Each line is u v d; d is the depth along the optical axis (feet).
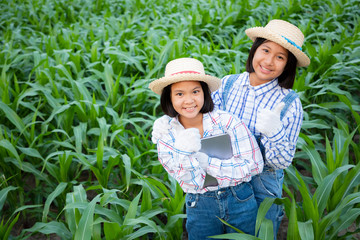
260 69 5.34
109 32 17.75
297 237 5.65
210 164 4.86
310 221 5.92
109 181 9.49
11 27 19.54
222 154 4.99
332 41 17.75
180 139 4.50
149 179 7.32
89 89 13.93
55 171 8.89
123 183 9.20
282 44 4.99
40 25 21.02
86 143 10.11
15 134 10.82
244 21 19.75
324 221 6.29
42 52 15.69
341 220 6.57
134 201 6.34
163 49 13.28
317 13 21.12
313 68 13.25
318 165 8.03
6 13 22.21
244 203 5.41
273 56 5.19
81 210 6.89
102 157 8.39
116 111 11.44
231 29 18.25
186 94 4.66
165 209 6.97
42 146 10.16
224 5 22.49
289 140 5.38
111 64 13.43
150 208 7.07
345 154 8.29
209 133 5.03
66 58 13.85
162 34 17.19
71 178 9.53
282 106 4.75
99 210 6.59
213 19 19.16
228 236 5.21
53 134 11.25
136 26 18.76
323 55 13.32
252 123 5.60
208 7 21.71
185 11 21.07
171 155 5.01
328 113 11.07
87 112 11.11
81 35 17.81
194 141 4.46
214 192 5.21
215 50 14.43
